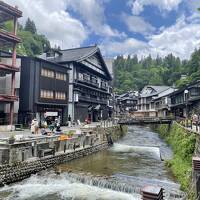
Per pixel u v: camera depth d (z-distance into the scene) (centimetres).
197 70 7481
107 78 6550
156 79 12025
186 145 2086
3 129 2845
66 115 4138
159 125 5744
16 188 1622
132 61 15950
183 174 1608
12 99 2950
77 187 1628
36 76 3406
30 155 1934
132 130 6312
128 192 1504
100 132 3453
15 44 3028
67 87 4116
